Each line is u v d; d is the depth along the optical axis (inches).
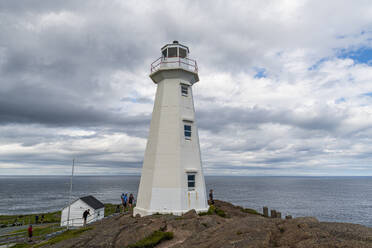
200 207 820.6
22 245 943.7
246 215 901.2
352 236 299.6
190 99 928.9
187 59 946.7
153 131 898.1
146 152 911.0
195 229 526.0
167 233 507.5
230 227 411.5
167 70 903.1
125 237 505.0
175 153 826.8
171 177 802.2
